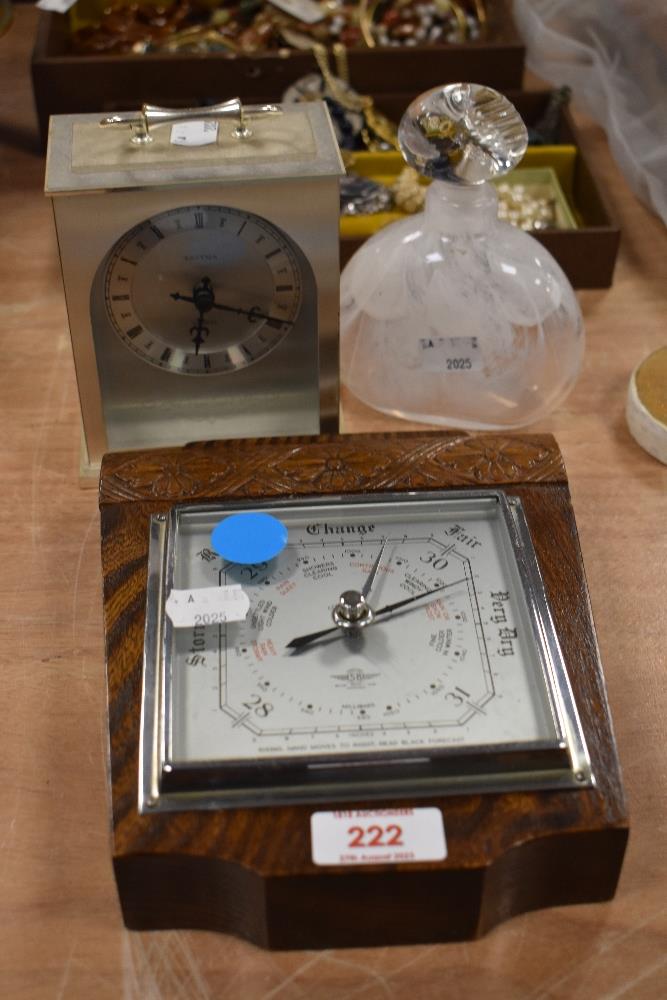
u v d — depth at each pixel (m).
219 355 0.95
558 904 0.72
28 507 0.98
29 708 0.83
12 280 1.22
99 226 0.86
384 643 0.74
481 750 0.67
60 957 0.70
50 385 1.10
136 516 0.82
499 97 0.92
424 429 1.04
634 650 0.86
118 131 0.88
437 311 1.00
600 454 1.03
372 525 0.82
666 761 0.79
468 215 0.97
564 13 1.40
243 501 0.83
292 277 0.92
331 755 0.68
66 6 1.40
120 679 0.73
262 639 0.74
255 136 0.88
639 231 1.29
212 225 0.88
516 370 1.01
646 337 1.15
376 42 1.47
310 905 0.67
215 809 0.67
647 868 0.73
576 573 0.79
